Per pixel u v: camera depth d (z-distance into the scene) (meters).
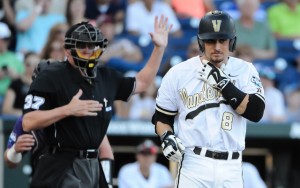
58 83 21.08
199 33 21.22
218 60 21.11
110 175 23.41
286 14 47.09
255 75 21.88
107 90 21.89
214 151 21.27
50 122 20.33
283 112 40.56
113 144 38.78
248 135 37.12
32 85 21.08
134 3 44.62
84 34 20.86
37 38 42.06
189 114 21.48
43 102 20.89
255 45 44.78
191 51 40.69
